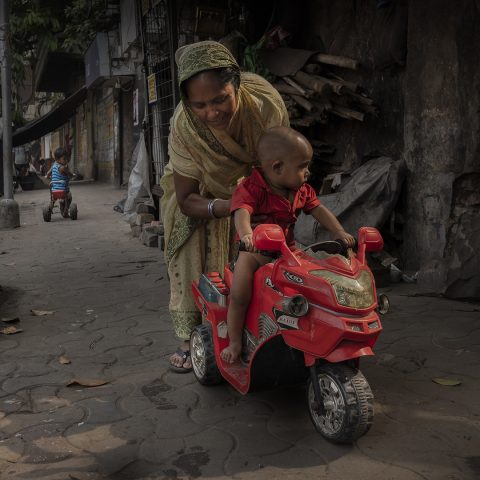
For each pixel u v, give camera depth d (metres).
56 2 20.36
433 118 5.87
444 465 2.61
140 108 15.28
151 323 4.97
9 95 11.39
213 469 2.62
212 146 3.12
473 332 4.50
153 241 8.86
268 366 2.94
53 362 4.05
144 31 9.36
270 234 2.64
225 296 3.33
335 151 7.44
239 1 8.27
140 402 3.36
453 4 5.55
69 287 6.39
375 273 5.88
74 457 2.74
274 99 3.21
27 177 23.33
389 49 6.38
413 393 3.42
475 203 5.59
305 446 2.81
